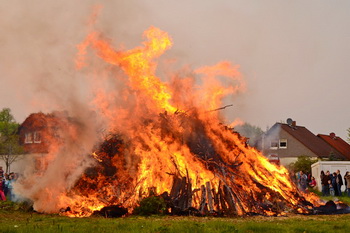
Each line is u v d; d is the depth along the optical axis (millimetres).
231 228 16531
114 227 16875
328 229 16656
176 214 22438
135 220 19875
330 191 39188
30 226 16719
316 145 85500
